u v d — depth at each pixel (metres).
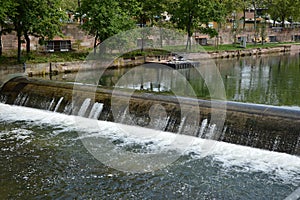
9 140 12.46
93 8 31.12
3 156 11.01
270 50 57.34
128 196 8.70
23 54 29.27
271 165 10.30
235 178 9.59
